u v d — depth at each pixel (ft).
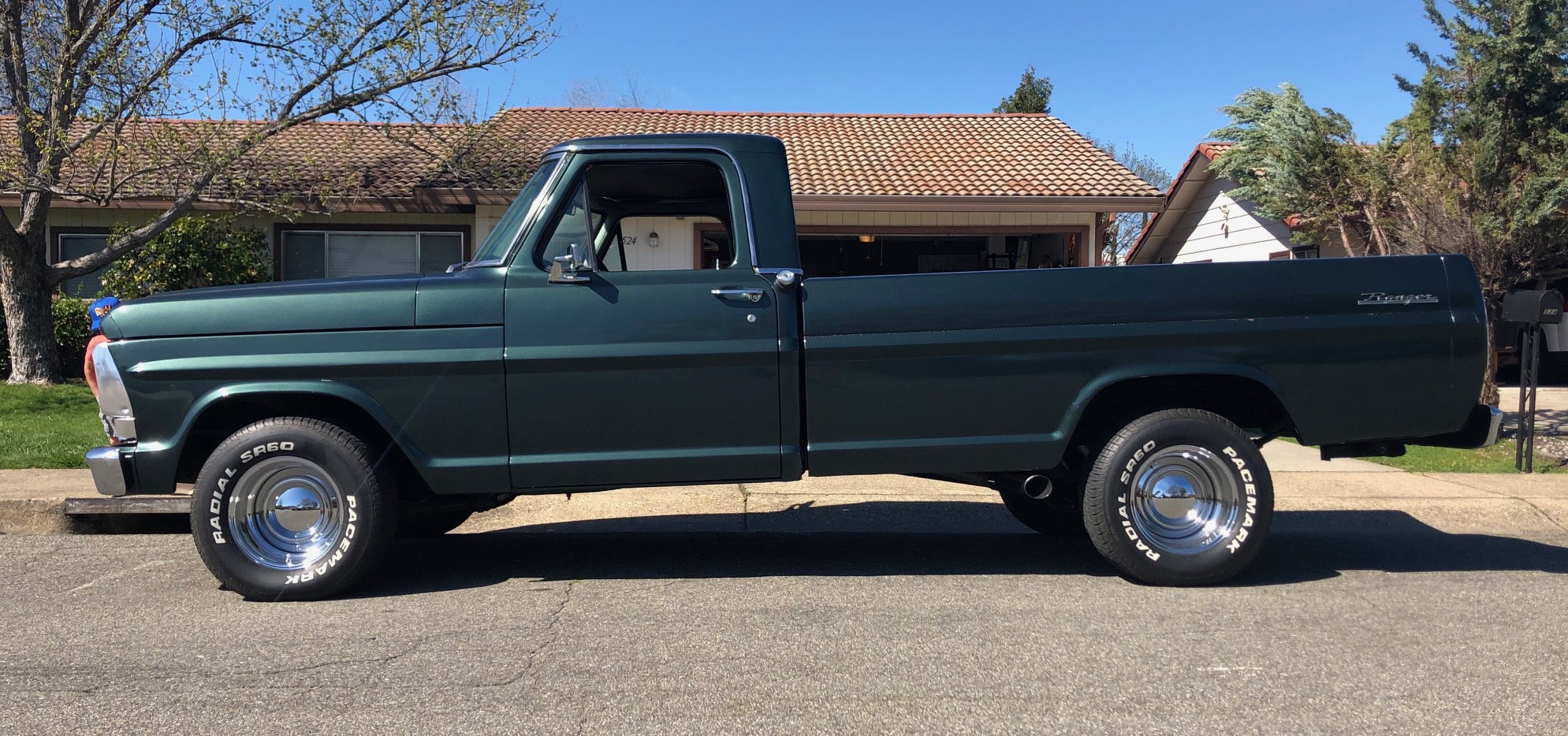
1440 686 12.03
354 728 10.80
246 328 15.14
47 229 47.14
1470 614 14.96
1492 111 29.68
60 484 23.04
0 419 32.63
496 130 45.70
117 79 37.45
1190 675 12.37
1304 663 12.80
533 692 11.84
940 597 15.92
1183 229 59.72
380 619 14.67
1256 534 15.97
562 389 15.37
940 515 22.39
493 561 18.58
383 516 15.53
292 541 15.65
